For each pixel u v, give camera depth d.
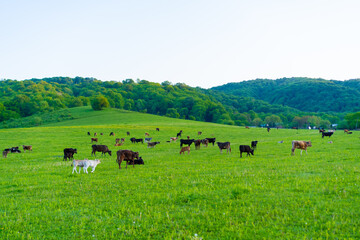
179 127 81.00
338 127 130.00
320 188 10.98
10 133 58.91
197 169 17.88
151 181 14.48
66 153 26.11
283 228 7.54
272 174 14.55
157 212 9.41
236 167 17.89
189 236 7.25
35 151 36.09
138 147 40.41
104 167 20.70
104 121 105.31
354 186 10.98
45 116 128.75
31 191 13.27
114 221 8.81
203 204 10.02
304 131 70.75
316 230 7.36
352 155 21.05
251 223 7.96
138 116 119.25
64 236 7.85
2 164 24.55
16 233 8.01
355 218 7.85
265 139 48.22
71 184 14.55
